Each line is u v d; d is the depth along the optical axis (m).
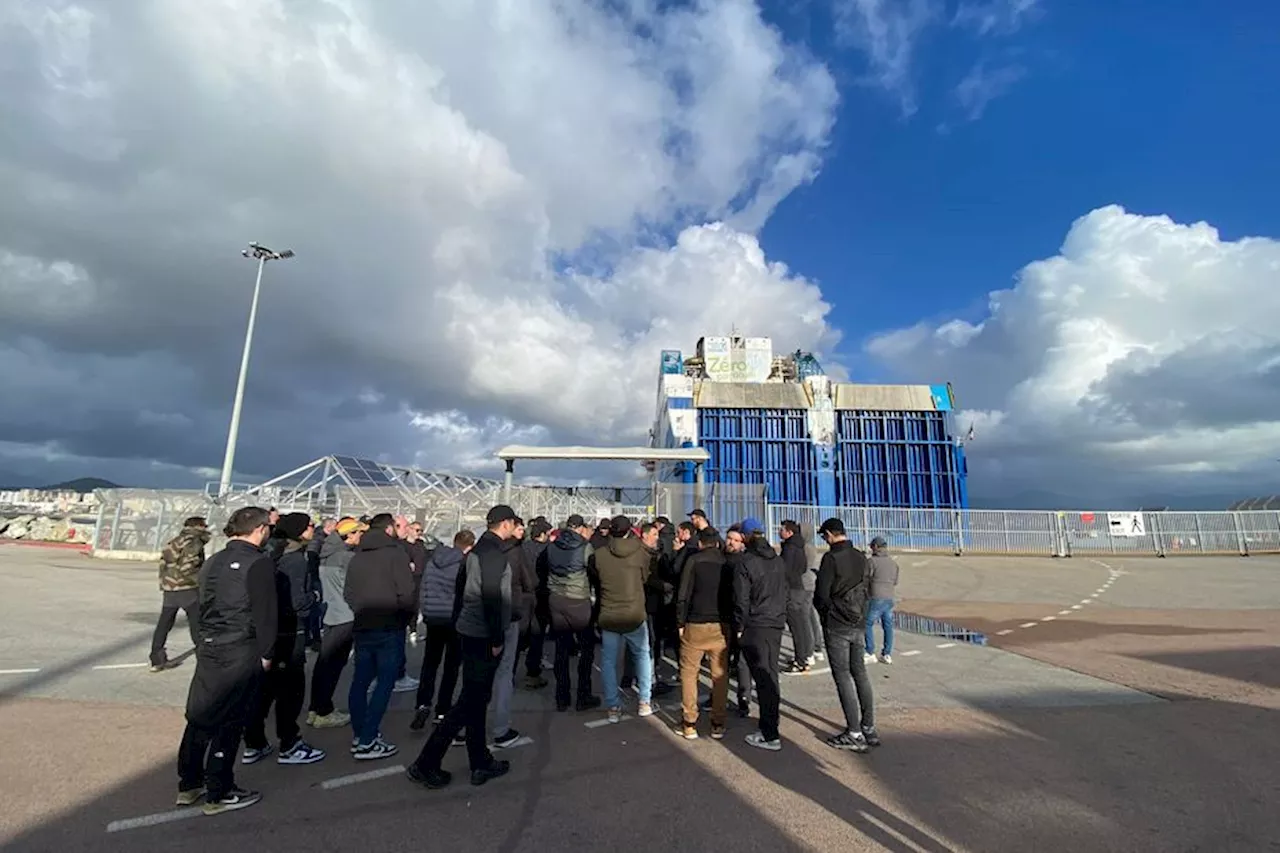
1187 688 7.13
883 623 8.57
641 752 5.04
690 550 7.14
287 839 3.54
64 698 6.02
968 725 5.80
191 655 7.88
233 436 24.30
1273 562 21.97
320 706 5.58
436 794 4.19
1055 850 3.54
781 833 3.70
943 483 39.25
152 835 3.54
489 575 4.48
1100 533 25.34
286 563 4.86
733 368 43.56
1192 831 3.77
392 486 25.38
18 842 3.40
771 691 5.18
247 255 25.88
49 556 21.17
